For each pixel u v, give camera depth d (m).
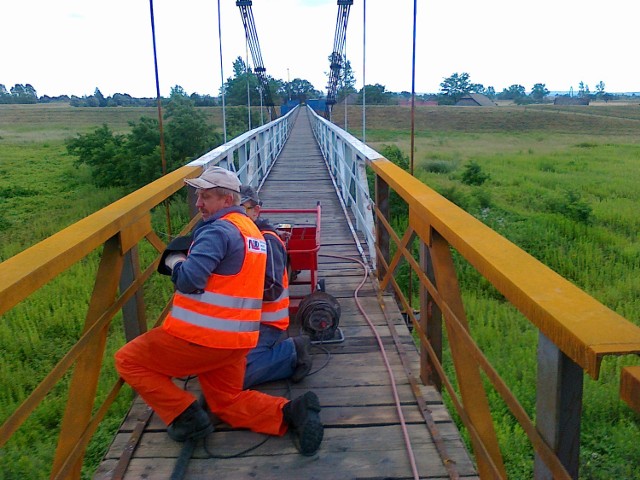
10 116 80.44
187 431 3.01
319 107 69.81
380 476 2.86
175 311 2.88
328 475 2.87
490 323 9.08
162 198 3.93
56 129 61.03
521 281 1.85
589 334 1.47
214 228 2.86
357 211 7.96
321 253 7.00
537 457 1.87
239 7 23.73
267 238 3.64
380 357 4.15
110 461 3.03
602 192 21.03
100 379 7.02
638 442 5.88
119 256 3.12
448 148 42.84
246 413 3.15
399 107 86.75
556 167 29.34
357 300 5.21
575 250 13.61
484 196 18.72
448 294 2.89
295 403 3.07
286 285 3.79
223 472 2.90
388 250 5.61
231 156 6.95
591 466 5.67
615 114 86.56
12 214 17.59
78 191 20.98
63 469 2.55
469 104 119.94
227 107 56.47
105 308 2.99
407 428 3.25
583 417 6.38
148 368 2.95
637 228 15.58
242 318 2.91
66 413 2.76
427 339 3.47
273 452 3.05
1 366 7.61
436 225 2.81
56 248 2.42
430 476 2.86
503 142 50.31
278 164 16.69
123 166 20.69
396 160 21.52
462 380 2.67
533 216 16.59
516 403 1.94
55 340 8.47
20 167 27.72
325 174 14.38
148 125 21.14
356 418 3.36
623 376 1.34
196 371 2.96
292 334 4.48
